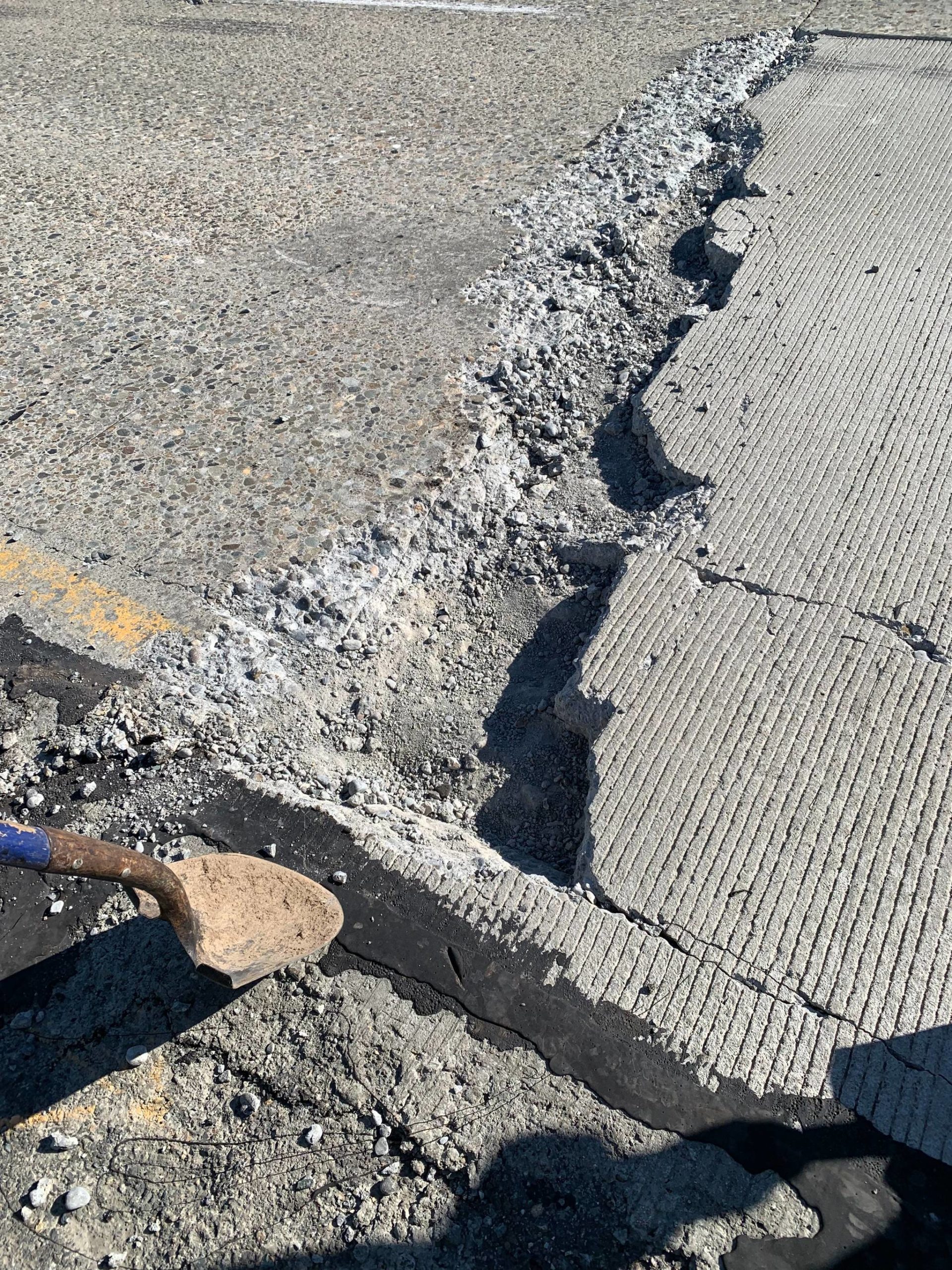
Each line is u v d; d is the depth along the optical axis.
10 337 4.73
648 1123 2.31
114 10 8.16
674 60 6.54
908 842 2.74
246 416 4.20
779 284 4.64
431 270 4.91
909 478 3.72
